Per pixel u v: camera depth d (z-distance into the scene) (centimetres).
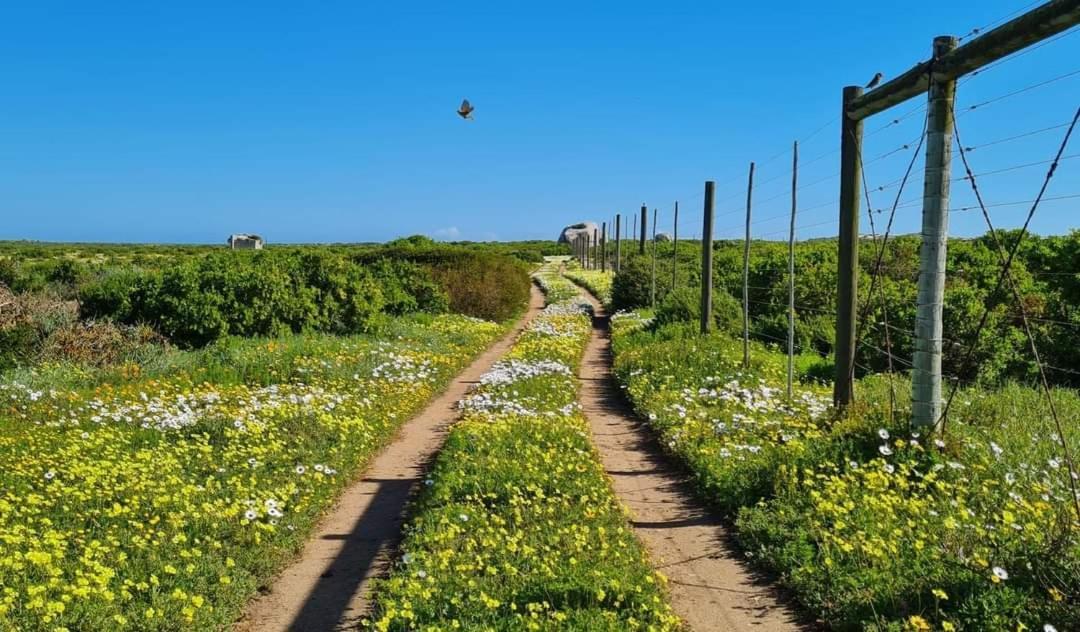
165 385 1238
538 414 1098
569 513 683
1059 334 1260
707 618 506
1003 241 1867
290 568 613
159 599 497
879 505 585
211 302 1731
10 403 1066
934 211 724
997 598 449
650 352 1541
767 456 755
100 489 668
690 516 708
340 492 810
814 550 565
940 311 732
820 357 1645
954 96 713
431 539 614
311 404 1052
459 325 2394
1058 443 741
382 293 2317
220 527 627
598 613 485
